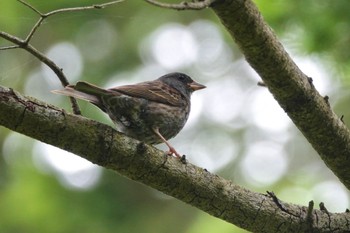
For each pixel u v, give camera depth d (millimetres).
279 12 9773
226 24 7137
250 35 7152
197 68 16969
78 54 15641
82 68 15500
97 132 6734
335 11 9664
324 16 9695
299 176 14500
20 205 13719
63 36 15609
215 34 16750
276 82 7566
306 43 9812
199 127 16500
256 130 16516
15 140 14672
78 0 12141
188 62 16922
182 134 16219
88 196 13992
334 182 14078
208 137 16266
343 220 7820
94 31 15664
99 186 14180
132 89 8945
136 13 16250
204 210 7395
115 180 14320
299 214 7617
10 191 13953
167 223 14258
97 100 8508
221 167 15641
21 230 13602
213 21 16719
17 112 6312
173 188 7160
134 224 14102
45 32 15594
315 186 13844
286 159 15883
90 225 13781
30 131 6453
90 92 8320
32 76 15641
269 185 14250
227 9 6941
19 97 6336
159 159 7020
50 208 13719
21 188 13914
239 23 7055
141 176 7027
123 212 14109
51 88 15539
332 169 8305
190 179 7160
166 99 9273
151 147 7031
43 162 14320
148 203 14453
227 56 17078
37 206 13711
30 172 14156
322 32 9727
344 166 8195
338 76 10062
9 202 13789
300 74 7613
